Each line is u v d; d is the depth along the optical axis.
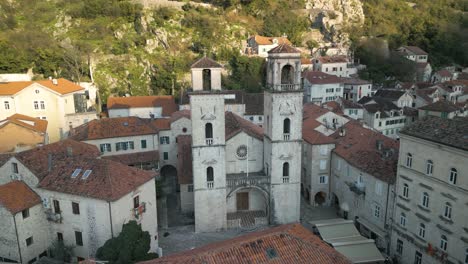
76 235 43.06
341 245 44.69
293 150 53.31
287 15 154.38
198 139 50.81
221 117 50.62
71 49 105.56
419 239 42.69
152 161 67.56
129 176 44.28
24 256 41.50
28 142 60.31
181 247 49.44
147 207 46.22
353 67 143.62
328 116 74.62
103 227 40.94
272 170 53.56
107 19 123.75
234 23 137.50
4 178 45.94
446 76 147.25
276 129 52.03
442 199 39.19
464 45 171.38
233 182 53.34
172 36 120.50
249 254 29.02
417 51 162.88
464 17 191.38
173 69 111.56
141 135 68.19
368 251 44.16
